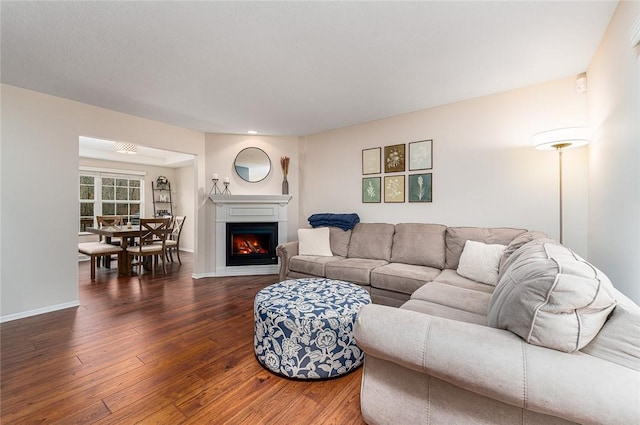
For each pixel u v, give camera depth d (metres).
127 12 1.69
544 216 2.68
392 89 2.80
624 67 1.63
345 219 3.72
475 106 3.02
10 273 2.67
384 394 1.29
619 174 1.76
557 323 0.93
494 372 0.96
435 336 1.09
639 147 1.48
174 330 2.44
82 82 2.63
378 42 2.00
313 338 1.75
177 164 6.90
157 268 4.93
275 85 2.71
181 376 1.78
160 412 1.47
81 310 2.90
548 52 2.14
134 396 1.59
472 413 1.09
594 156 2.26
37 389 1.64
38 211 2.83
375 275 2.78
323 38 1.95
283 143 4.61
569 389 0.87
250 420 1.42
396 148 3.59
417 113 3.42
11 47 2.05
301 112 3.46
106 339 2.27
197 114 3.53
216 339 2.28
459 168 3.13
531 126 2.71
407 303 1.85
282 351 1.79
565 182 2.57
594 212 2.29
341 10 1.67
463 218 3.11
